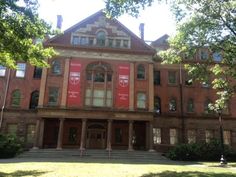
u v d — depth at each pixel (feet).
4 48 49.39
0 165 63.72
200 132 130.11
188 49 70.03
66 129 121.08
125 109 117.50
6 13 46.26
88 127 121.60
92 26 127.03
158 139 127.03
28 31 49.85
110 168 60.64
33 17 48.19
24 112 123.03
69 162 75.66
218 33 66.59
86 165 66.64
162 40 143.54
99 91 119.85
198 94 135.54
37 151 104.32
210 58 72.59
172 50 74.02
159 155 108.37
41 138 110.73
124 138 122.93
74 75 119.24
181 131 129.08
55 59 120.78
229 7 63.31
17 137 110.73
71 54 121.49
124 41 127.03
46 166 62.69
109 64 122.83
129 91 120.06
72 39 123.95
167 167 66.39
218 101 77.51
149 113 117.08
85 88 119.03
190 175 50.11
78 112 114.11
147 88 121.80
